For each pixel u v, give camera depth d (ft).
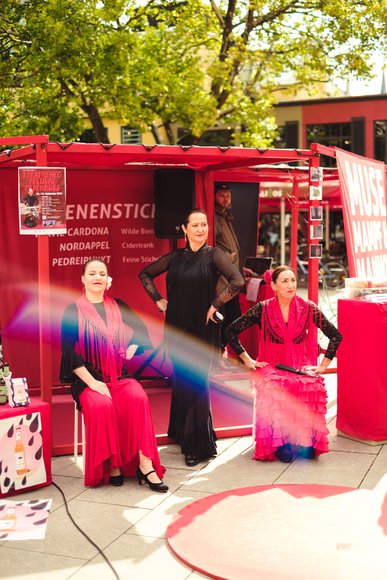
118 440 15.89
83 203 23.62
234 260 26.78
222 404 22.70
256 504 14.57
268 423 17.11
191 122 46.39
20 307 23.65
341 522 13.61
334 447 18.13
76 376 16.60
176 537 13.09
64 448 17.99
